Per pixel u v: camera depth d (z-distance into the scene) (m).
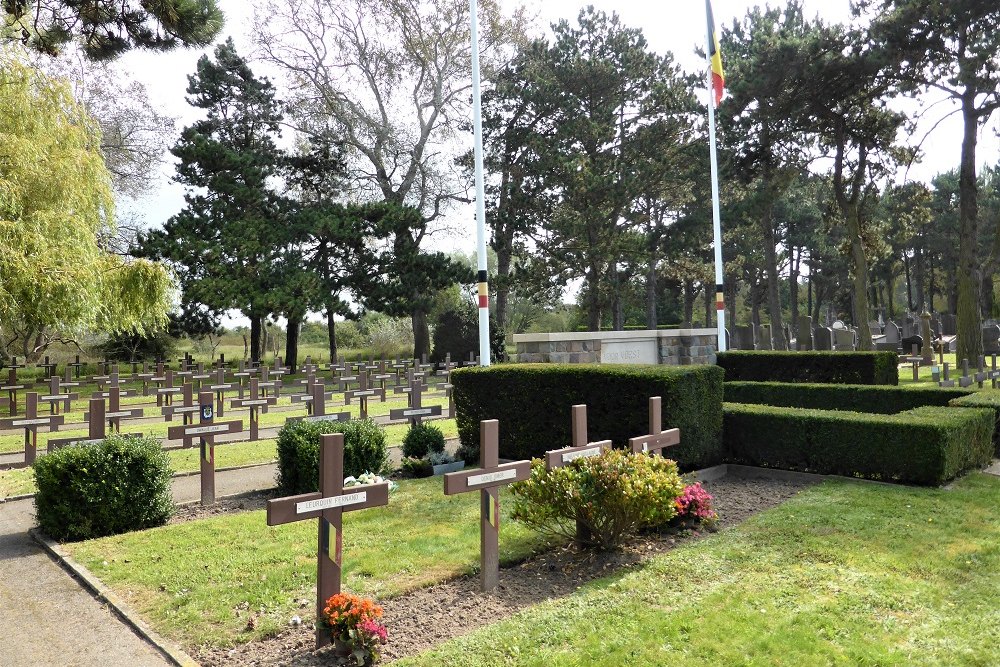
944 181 53.22
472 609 4.96
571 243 35.00
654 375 9.05
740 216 30.08
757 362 17.14
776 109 25.17
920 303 57.22
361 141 37.34
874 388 12.46
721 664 3.97
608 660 4.04
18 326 28.86
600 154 35.94
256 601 5.18
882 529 6.45
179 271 31.00
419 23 34.97
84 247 16.25
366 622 4.22
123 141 34.50
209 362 41.16
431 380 28.59
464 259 61.56
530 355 14.30
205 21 16.80
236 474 10.38
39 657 4.46
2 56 15.93
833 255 54.09
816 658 4.01
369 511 7.62
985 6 19.38
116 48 17.09
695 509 6.70
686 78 34.16
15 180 15.11
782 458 9.34
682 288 53.94
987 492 7.82
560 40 35.47
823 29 23.73
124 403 20.72
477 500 8.07
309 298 31.67
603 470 5.84
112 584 5.67
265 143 36.06
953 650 4.11
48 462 7.02
